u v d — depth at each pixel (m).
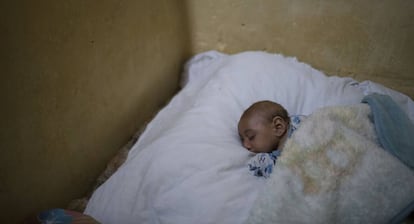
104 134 1.33
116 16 1.25
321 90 1.48
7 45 0.85
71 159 1.18
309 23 1.62
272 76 1.49
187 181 1.05
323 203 0.98
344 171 1.03
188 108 1.40
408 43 1.51
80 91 1.14
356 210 0.98
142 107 1.58
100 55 1.20
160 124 1.43
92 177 1.32
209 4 1.71
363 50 1.61
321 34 1.63
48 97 1.01
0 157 0.90
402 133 1.15
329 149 1.07
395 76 1.62
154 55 1.57
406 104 1.54
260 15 1.67
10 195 0.96
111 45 1.25
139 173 1.16
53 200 1.14
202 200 1.01
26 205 1.03
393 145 1.11
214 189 1.03
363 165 1.04
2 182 0.93
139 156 1.21
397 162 1.05
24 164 0.99
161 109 1.66
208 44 1.86
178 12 1.70
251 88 1.46
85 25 1.10
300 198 1.00
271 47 1.76
